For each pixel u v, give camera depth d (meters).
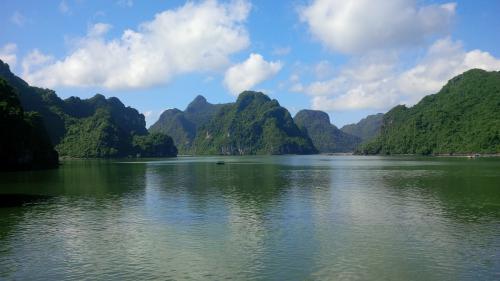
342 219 39.22
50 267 26.17
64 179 85.44
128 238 33.03
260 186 68.94
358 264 26.02
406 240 31.41
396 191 59.62
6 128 109.62
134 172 109.88
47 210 45.62
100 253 29.00
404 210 43.62
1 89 120.56
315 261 26.67
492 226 35.72
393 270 24.92
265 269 25.38
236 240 31.97
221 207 46.75
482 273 24.28
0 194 59.53
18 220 40.16
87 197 55.91
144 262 26.98
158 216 41.78
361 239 31.78
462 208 44.44
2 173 104.44
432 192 57.84
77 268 25.95
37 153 134.75
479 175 85.69
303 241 31.38
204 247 30.17
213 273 24.84
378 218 39.50
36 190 64.44
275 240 31.80
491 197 52.19
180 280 23.86
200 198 54.22
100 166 147.75
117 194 58.94
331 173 100.81
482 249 28.86
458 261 26.39
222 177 89.94
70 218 41.00
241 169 123.88
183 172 109.31
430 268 25.17
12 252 29.34
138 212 44.09
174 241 31.95
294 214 41.97
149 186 70.06
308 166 141.50
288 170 116.19
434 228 35.16
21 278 24.34
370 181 76.06
